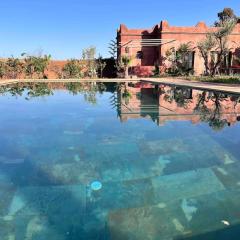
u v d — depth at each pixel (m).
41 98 11.23
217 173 3.28
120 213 2.46
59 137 4.97
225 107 7.63
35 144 4.55
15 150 4.25
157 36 24.98
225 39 19.12
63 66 25.36
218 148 4.15
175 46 24.28
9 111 8.12
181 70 23.30
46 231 2.22
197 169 3.40
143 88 14.15
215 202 2.63
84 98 11.01
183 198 2.71
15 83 18.89
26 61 24.03
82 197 2.76
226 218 2.37
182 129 5.34
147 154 3.96
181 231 2.19
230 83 12.98
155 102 9.14
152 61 25.53
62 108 8.58
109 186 2.98
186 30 24.16
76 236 2.16
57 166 3.57
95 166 3.55
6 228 2.27
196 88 11.52
